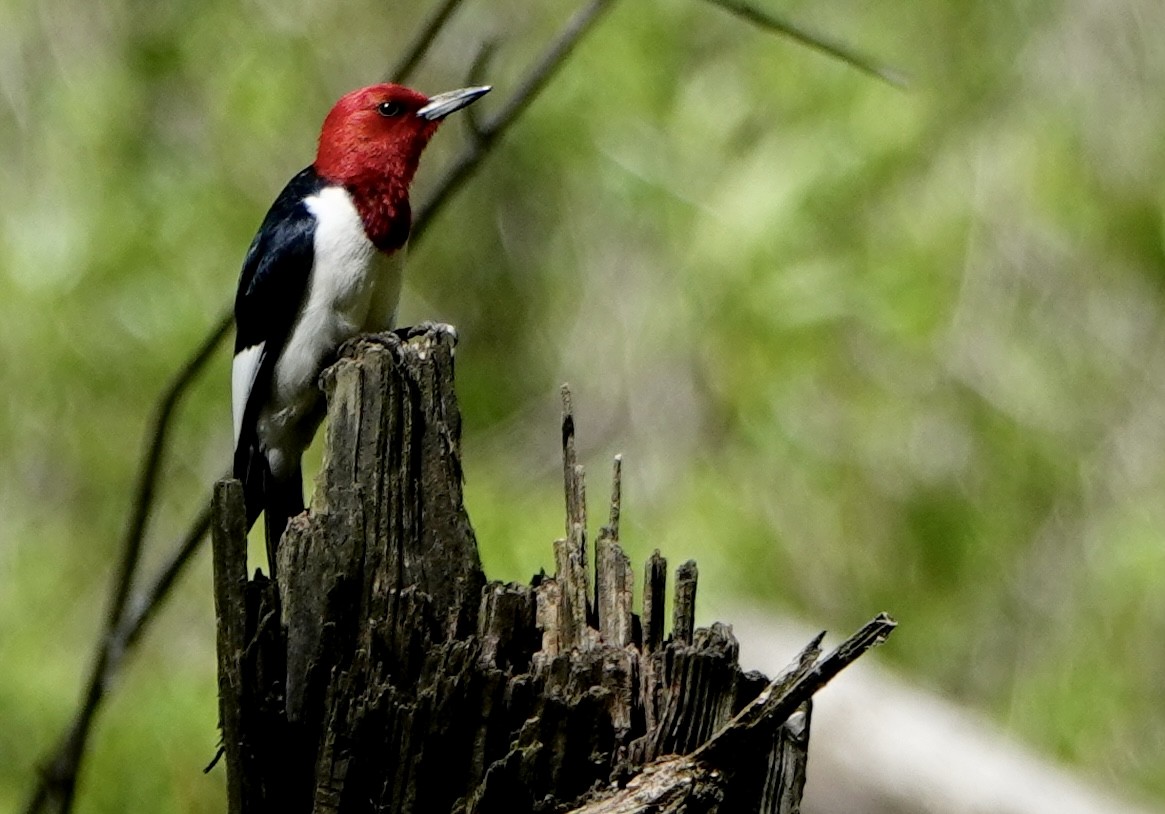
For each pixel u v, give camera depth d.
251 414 8.12
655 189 13.16
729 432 13.56
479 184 15.09
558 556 5.73
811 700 5.81
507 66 14.73
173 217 12.80
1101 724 12.86
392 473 5.73
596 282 14.98
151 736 10.71
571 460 5.81
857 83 12.51
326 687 5.54
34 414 12.64
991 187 12.97
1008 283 13.33
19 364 12.48
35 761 10.65
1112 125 13.45
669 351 14.11
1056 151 12.98
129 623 8.54
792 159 12.39
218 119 13.38
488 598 5.65
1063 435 13.62
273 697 5.53
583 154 13.66
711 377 13.16
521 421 14.85
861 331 13.04
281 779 5.58
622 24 13.27
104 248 12.48
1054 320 13.62
